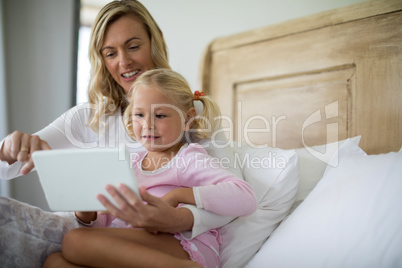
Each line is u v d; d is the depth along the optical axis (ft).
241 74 6.67
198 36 7.50
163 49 5.17
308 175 4.53
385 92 4.99
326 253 3.16
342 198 3.55
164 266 2.80
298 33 5.94
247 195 3.44
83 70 8.29
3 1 8.58
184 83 4.26
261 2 6.67
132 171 2.87
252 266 3.56
